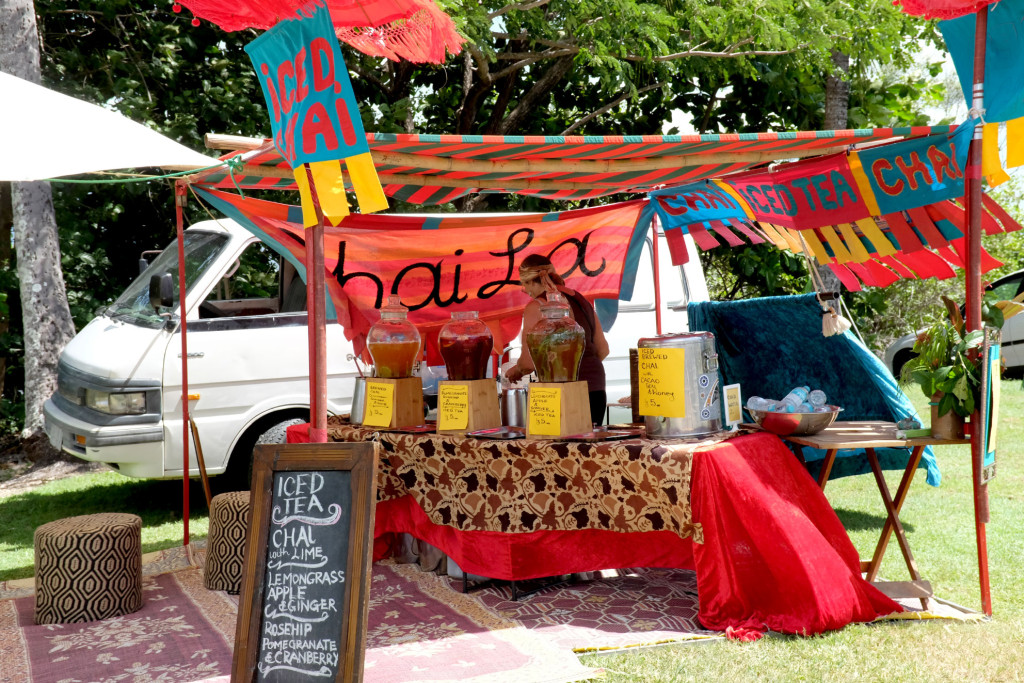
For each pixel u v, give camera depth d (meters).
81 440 5.59
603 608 3.63
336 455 2.70
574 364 3.61
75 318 9.70
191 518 6.23
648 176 4.19
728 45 9.41
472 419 3.77
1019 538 4.62
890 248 4.05
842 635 3.14
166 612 3.92
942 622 3.30
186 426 5.00
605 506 3.47
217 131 10.02
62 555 3.80
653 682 2.85
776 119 11.21
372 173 2.62
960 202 3.92
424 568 4.32
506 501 3.67
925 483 6.22
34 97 3.01
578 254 5.22
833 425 3.84
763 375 4.79
